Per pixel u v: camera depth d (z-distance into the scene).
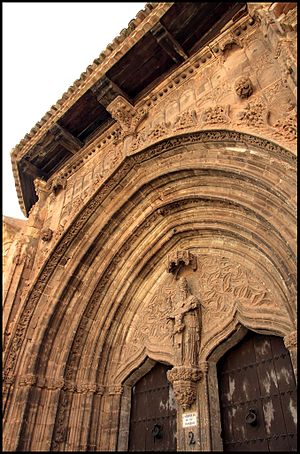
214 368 7.95
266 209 6.94
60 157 13.34
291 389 6.71
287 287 6.26
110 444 8.45
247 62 8.38
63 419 8.70
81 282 10.30
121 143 10.87
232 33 8.98
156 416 8.61
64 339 9.68
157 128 9.48
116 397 9.16
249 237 8.01
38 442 8.20
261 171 6.89
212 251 9.27
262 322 7.31
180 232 9.95
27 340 9.49
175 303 9.11
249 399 7.25
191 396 7.48
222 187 8.30
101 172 10.93
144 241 10.48
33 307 9.88
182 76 10.01
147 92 10.80
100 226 10.41
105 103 11.28
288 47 6.11
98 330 9.88
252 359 7.62
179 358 8.08
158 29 9.73
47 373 9.16
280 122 6.60
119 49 10.14
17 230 13.01
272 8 7.05
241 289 8.10
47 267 10.31
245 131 7.04
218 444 7.00
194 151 8.73
